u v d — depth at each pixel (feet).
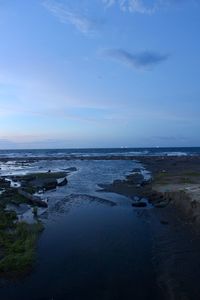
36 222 86.07
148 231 79.30
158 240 72.54
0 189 137.59
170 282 52.80
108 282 53.31
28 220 89.61
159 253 64.85
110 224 86.17
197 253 64.28
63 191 142.72
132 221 88.89
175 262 60.29
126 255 64.18
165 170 219.61
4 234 72.28
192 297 48.24
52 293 50.11
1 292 50.62
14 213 93.15
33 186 152.35
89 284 52.70
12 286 52.42
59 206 108.58
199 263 59.62
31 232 76.28
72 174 220.02
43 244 70.69
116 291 50.49
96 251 66.44
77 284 52.75
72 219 91.56
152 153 599.98
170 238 73.56
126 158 412.36
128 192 136.15
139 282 53.16
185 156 424.05
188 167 238.68
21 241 69.46
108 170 249.34
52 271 57.41
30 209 104.27
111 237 75.15
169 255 63.67
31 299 48.52
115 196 128.06
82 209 104.22
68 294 49.80
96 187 154.71
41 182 167.32
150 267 58.59
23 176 194.08
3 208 98.89
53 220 90.53
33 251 64.95
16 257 60.39
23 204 109.40
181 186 129.18
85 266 59.31
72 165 313.94
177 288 50.85
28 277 55.31
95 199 120.67
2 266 57.41
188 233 76.79
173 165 268.41
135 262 60.80
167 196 112.47
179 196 103.91
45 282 53.52
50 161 390.21
